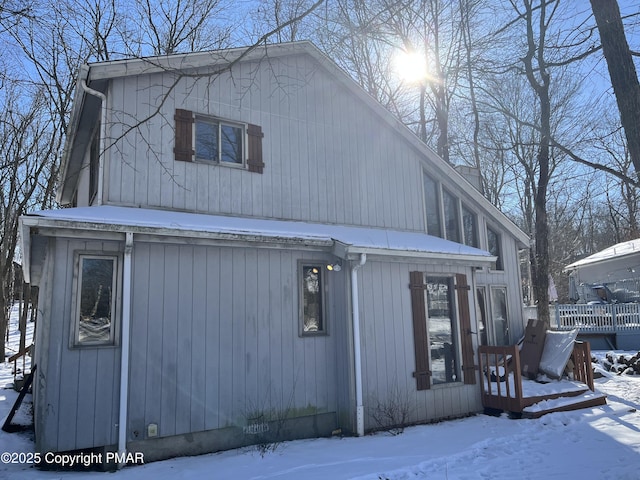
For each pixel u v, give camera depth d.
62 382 5.66
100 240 6.13
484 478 5.38
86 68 6.98
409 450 6.42
